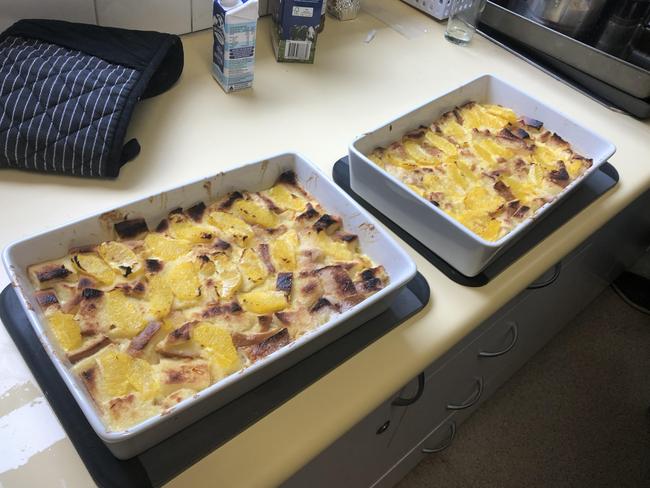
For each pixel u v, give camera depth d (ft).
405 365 2.13
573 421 4.96
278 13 3.53
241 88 3.31
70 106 2.56
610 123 3.69
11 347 1.92
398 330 2.25
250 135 3.03
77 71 2.67
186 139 2.92
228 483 1.72
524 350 4.54
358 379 2.05
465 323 2.35
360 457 2.91
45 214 2.40
